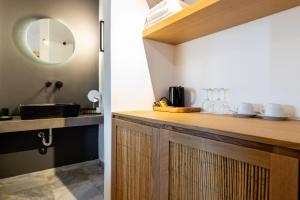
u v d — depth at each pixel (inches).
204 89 52.9
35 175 87.8
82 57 99.7
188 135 29.7
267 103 39.3
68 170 94.9
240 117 39.9
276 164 19.8
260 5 36.3
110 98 52.6
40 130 88.4
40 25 87.9
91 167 99.2
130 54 54.5
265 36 40.7
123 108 53.8
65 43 94.3
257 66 42.0
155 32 51.3
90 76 102.5
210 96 51.6
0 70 79.8
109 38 52.2
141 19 56.3
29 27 85.4
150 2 58.2
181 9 46.3
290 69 37.0
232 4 36.0
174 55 62.6
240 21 43.5
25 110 73.2
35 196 70.4
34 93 87.5
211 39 51.4
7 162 82.1
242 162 23.1
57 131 93.5
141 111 53.4
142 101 56.6
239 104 42.4
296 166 18.3
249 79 43.3
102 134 101.1
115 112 50.8
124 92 53.8
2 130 67.9
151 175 37.4
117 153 49.1
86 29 100.6
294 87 36.5
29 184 79.6
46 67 90.4
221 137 25.6
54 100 92.5
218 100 49.2
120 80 53.2
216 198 26.0
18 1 82.4
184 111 50.1
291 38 37.0
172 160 32.7
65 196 70.7
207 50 52.4
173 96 56.1
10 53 81.7
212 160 26.6
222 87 48.7
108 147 54.3
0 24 79.3
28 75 86.0
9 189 75.3
